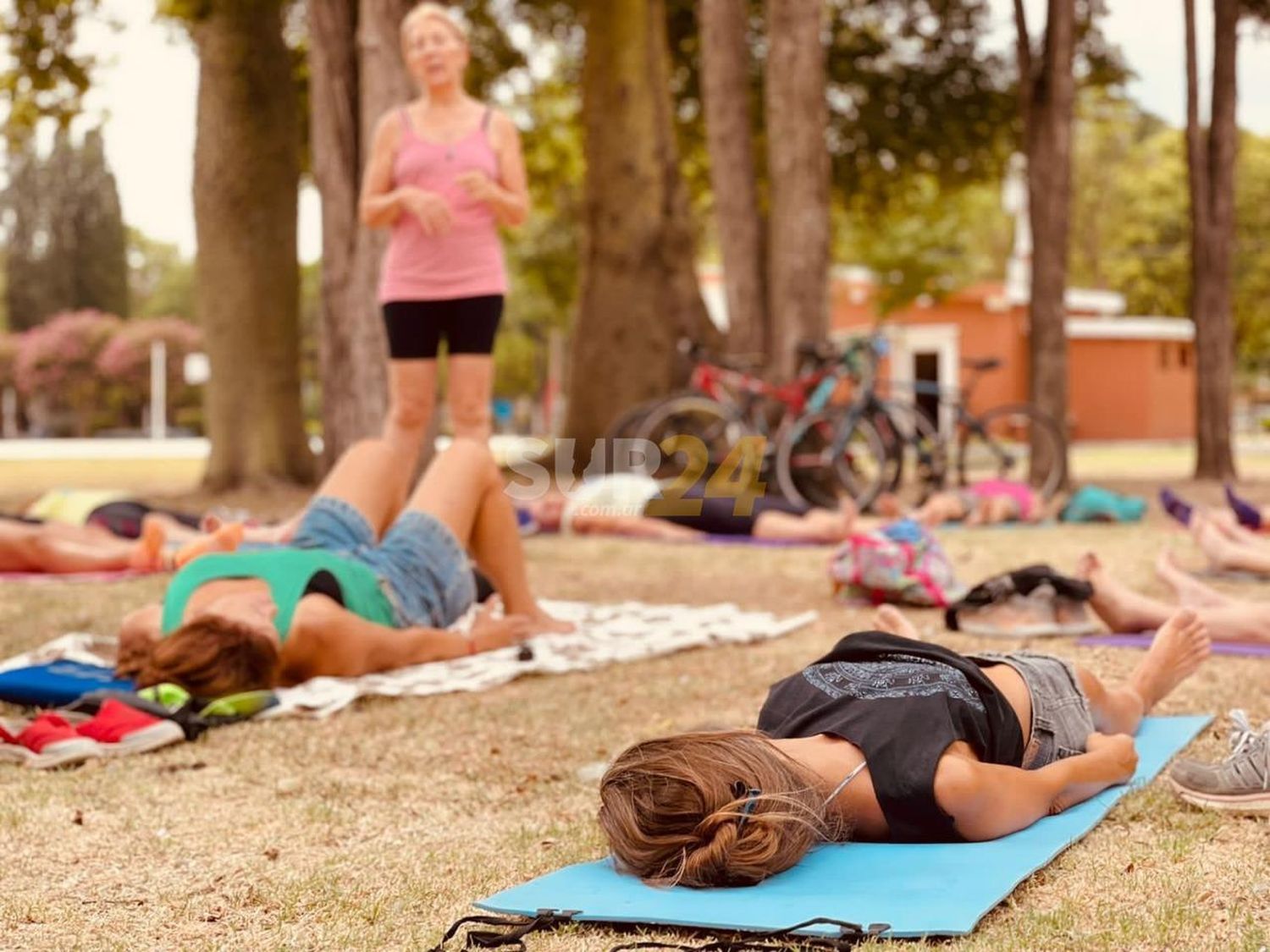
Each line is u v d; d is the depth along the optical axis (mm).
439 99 6797
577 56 20266
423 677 4809
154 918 2615
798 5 13156
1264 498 13609
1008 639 5352
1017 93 19219
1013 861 2680
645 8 16266
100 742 3918
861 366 12633
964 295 31094
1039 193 13883
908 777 2744
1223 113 16000
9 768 3799
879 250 30828
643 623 6199
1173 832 2971
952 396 13531
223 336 14352
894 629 3771
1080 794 3094
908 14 18984
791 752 2740
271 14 14312
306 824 3260
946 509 10852
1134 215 45344
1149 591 6812
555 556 9164
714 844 2508
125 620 4629
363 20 10164
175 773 3725
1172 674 3814
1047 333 13750
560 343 46469
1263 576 7141
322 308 11383
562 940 2396
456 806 3420
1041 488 13547
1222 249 16234
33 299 64938
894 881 2566
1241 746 3186
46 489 16578
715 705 4555
